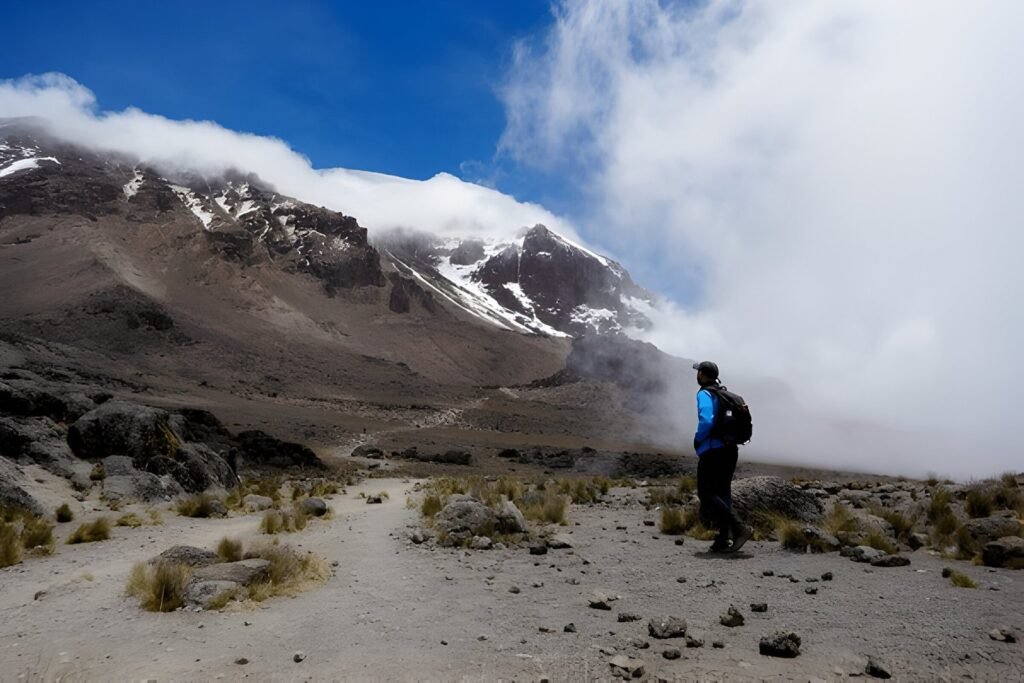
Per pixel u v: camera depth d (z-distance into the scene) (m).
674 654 4.90
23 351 70.62
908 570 7.66
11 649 5.58
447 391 155.38
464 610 6.57
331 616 6.42
